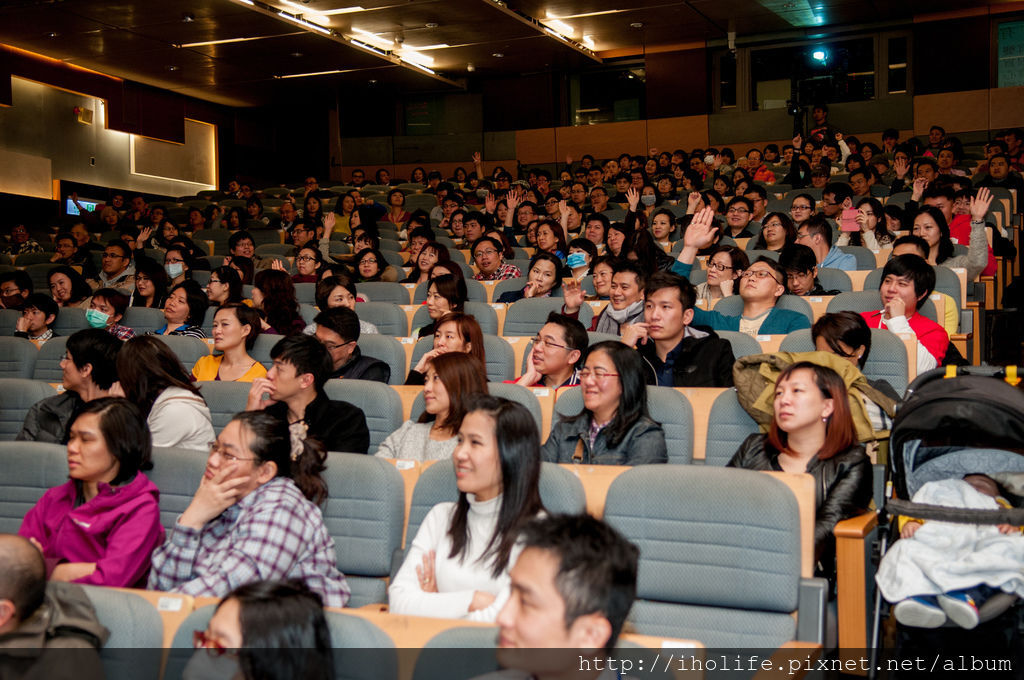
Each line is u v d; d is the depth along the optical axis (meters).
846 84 14.80
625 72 16.06
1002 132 12.86
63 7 11.98
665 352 4.25
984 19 13.92
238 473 2.62
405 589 2.43
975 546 2.59
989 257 7.24
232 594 1.82
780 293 5.01
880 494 3.13
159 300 7.14
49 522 2.86
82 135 15.24
